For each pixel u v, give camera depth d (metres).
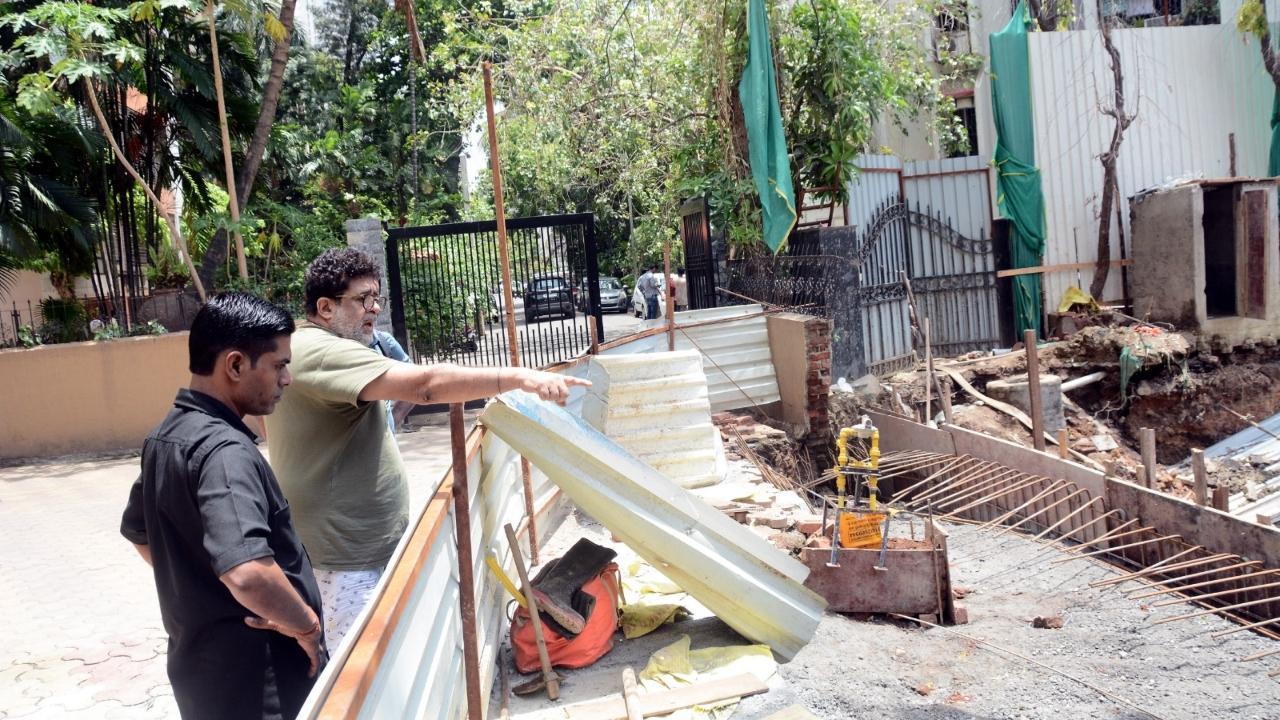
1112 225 16.31
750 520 6.79
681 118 14.45
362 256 3.13
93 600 5.98
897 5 14.96
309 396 2.95
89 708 4.38
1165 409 14.12
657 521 4.30
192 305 13.65
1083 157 16.19
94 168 13.96
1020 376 13.61
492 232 12.35
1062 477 8.93
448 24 16.12
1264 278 14.41
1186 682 5.05
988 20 18.94
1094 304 15.58
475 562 4.06
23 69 13.77
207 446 2.18
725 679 4.20
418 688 2.75
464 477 3.32
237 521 2.08
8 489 10.18
